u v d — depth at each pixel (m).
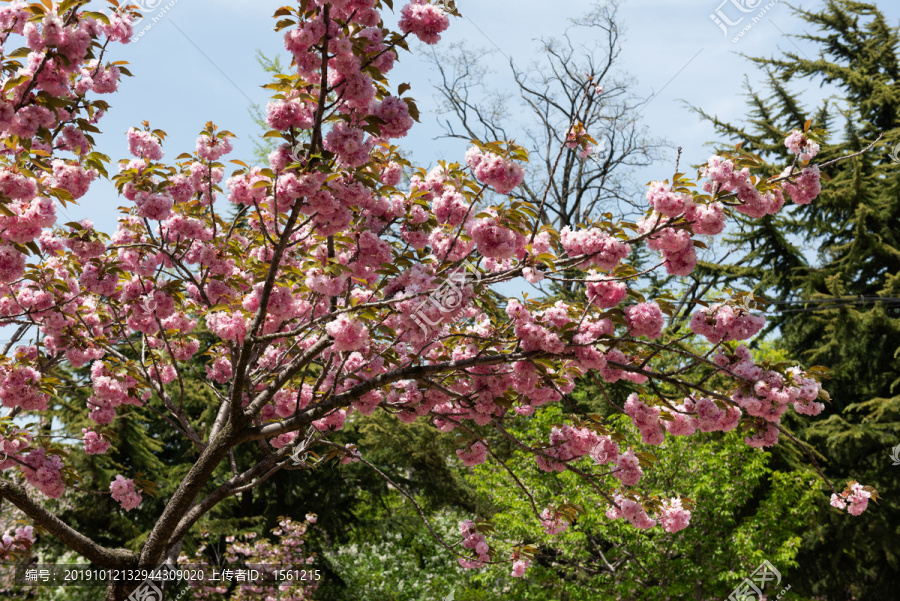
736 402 3.63
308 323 3.81
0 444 4.36
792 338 16.14
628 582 9.45
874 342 14.76
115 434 5.16
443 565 16.22
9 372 4.51
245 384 4.83
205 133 4.88
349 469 15.55
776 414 3.62
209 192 4.76
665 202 3.44
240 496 14.67
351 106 3.59
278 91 3.54
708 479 9.45
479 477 11.26
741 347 3.79
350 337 3.50
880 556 14.39
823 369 3.69
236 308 4.48
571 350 3.71
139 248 4.99
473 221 4.03
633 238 3.65
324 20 3.29
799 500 9.77
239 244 5.32
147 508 12.88
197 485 4.31
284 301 4.40
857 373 14.98
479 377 4.44
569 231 3.78
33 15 3.31
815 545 14.73
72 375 9.89
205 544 12.22
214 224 4.81
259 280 5.02
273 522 14.12
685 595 9.56
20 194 3.44
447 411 5.07
